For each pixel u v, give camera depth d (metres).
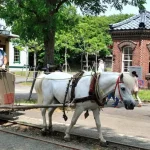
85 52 50.03
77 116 8.59
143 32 25.88
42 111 9.71
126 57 27.30
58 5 17.89
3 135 9.49
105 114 13.86
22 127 10.62
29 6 17.05
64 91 8.96
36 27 16.91
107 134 9.92
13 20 17.88
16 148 8.15
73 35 47.38
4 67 11.13
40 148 8.16
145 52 26.25
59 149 8.09
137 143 8.91
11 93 11.09
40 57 48.78
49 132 9.68
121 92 7.94
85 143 8.70
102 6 18.97
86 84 8.40
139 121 12.33
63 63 50.66
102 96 8.28
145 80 26.16
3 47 12.15
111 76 8.16
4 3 17.95
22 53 45.88
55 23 17.16
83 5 18.86
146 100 18.88
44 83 9.60
